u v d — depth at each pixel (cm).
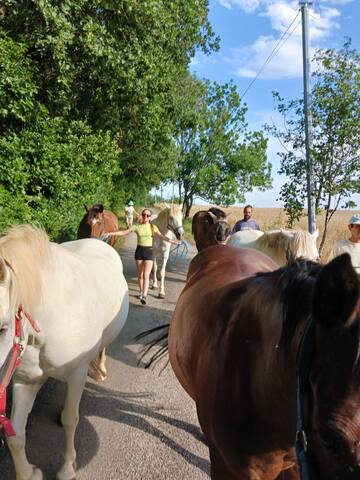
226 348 156
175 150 2481
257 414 139
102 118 991
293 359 120
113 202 1958
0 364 188
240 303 163
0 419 196
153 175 2505
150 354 482
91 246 364
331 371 94
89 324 258
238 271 231
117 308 309
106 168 1006
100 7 770
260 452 143
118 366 446
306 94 778
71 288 248
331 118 770
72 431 262
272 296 142
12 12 672
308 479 99
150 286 825
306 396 104
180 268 1062
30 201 636
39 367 236
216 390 157
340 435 89
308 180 796
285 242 406
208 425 168
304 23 780
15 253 208
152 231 702
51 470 271
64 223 747
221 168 3369
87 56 762
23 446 233
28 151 632
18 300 195
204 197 3416
